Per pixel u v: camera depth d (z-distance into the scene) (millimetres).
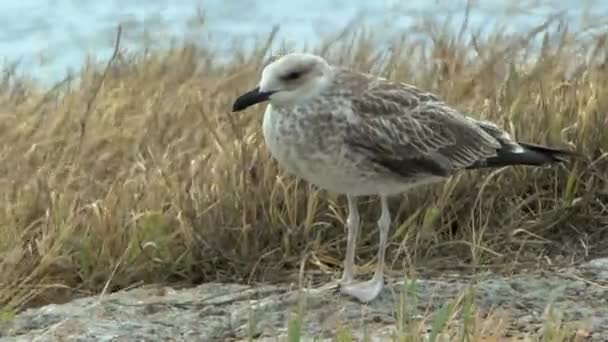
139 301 12273
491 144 12375
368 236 13375
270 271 13016
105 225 13188
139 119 15508
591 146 14055
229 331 11555
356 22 20734
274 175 13578
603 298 12039
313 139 11516
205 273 13117
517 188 13766
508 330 11250
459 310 11578
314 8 24844
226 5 24953
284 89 11469
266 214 13375
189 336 11477
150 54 18828
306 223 13234
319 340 10758
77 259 13039
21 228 13281
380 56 17234
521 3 21172
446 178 12547
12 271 12664
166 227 13266
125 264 12969
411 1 22484
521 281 12375
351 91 11734
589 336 11125
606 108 14359
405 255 13094
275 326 11578
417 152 11945
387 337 10992
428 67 16578
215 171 13695
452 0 22297
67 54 22188
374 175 11805
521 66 16203
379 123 11734
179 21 23688
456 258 13133
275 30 18375
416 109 12016
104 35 23047
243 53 18797
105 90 16672
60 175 14234
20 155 14594
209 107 15984
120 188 13766
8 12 24656
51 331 11531
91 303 12234
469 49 17047
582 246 13312
